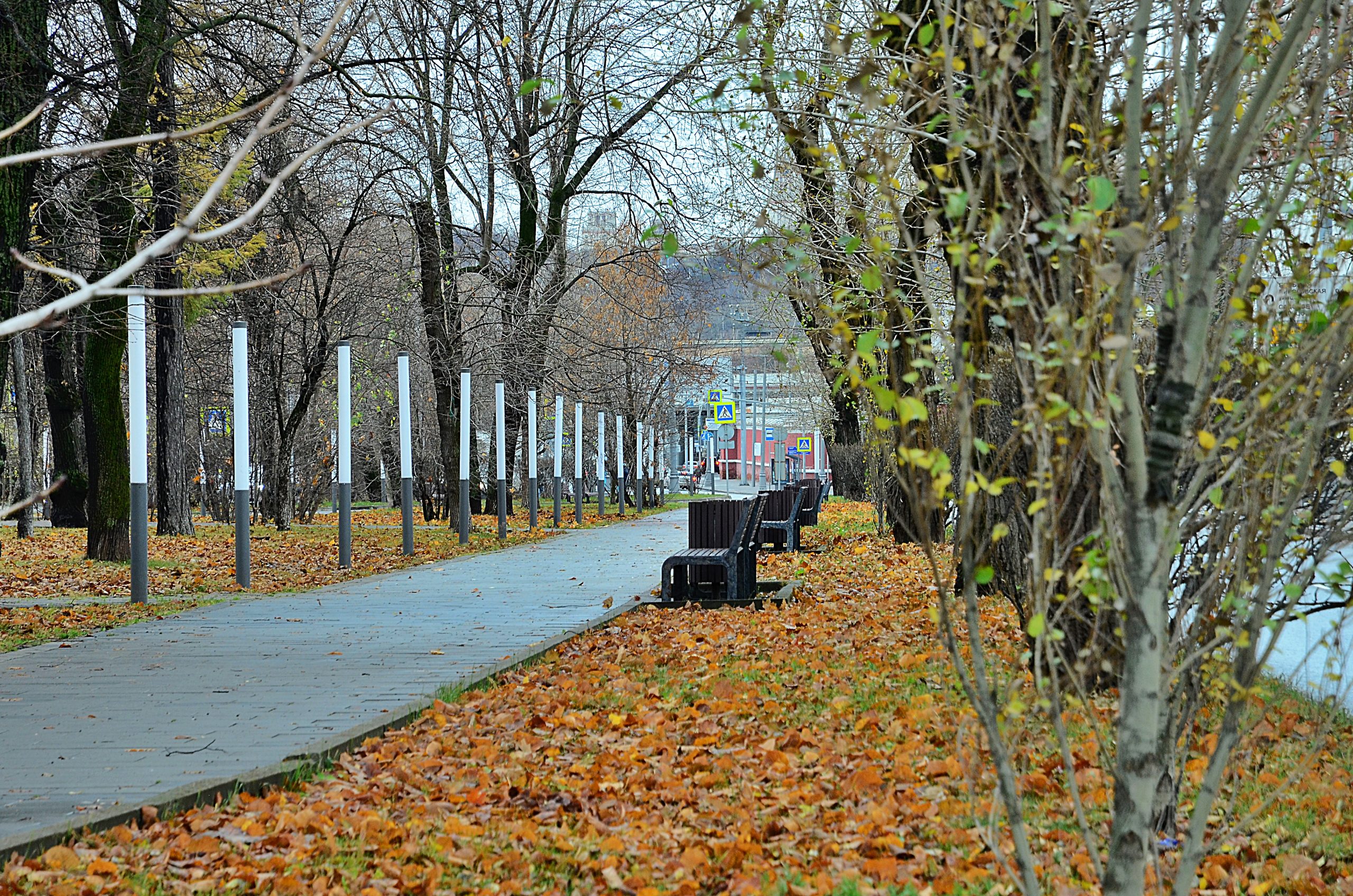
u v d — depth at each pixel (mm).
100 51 20969
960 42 5992
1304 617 5992
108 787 8211
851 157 6191
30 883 6281
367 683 12344
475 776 8664
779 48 7324
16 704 11219
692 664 13273
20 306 20828
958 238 4516
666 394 69812
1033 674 5449
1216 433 5688
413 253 44062
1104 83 5234
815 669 12547
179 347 40375
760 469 111500
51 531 42812
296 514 61344
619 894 6438
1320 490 6008
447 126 29172
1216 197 4266
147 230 25672
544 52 26422
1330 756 8742
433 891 6391
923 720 9672
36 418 55969
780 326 23266
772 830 7328
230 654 14344
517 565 28172
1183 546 6371
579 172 42406
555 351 45781
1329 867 6656
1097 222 4613
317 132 22922
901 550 26547
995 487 4367
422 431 61594
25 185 17734
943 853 6836
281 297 42312
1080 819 4609
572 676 12664
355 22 22125
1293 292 5836
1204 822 4754
